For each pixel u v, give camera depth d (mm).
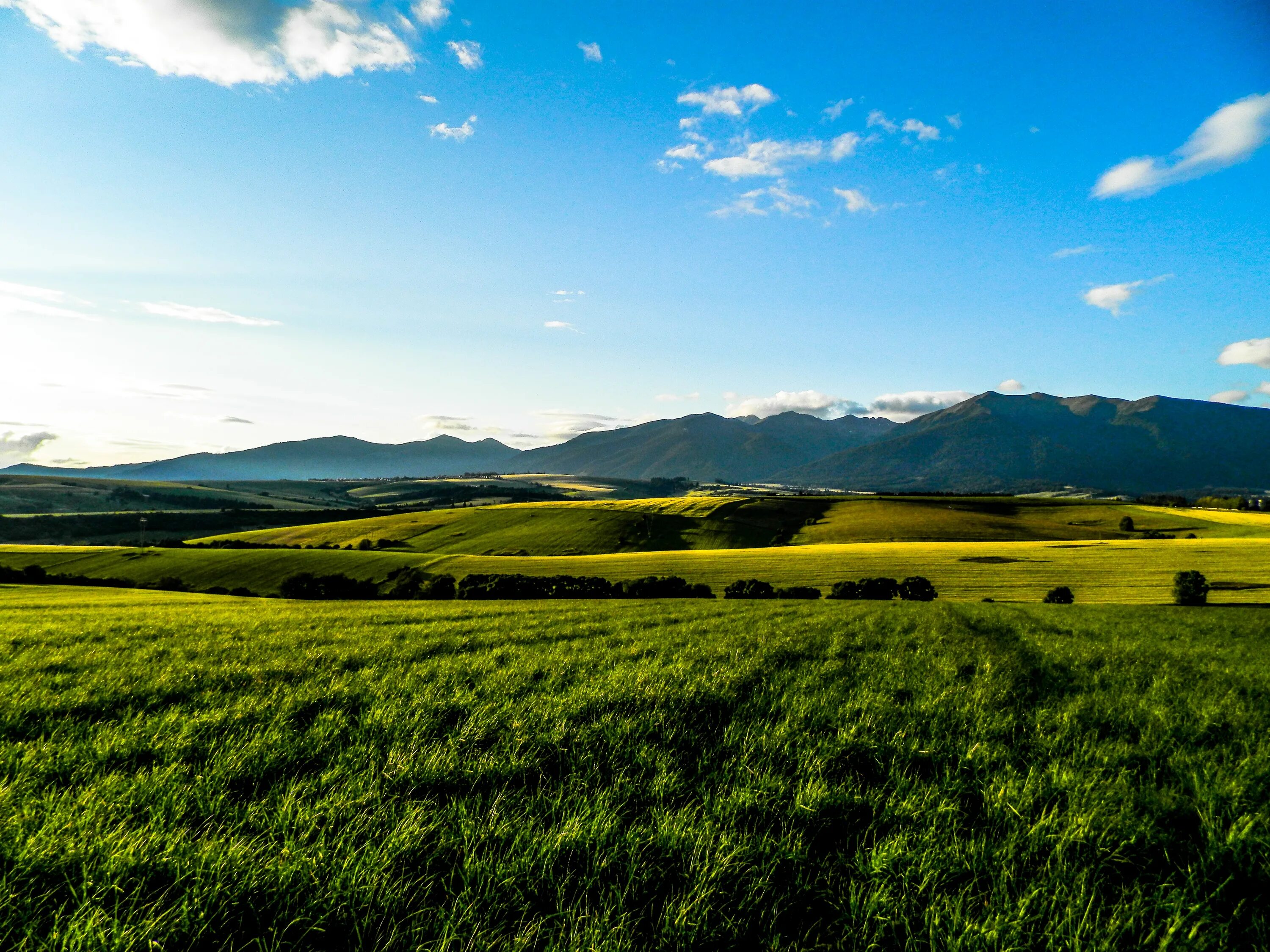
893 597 56375
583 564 84062
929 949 3252
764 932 3387
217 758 5438
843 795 4824
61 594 49750
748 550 100938
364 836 4105
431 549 119688
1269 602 46250
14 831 3959
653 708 7375
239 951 3150
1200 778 5320
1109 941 3174
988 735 6629
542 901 3576
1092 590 61562
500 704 7574
